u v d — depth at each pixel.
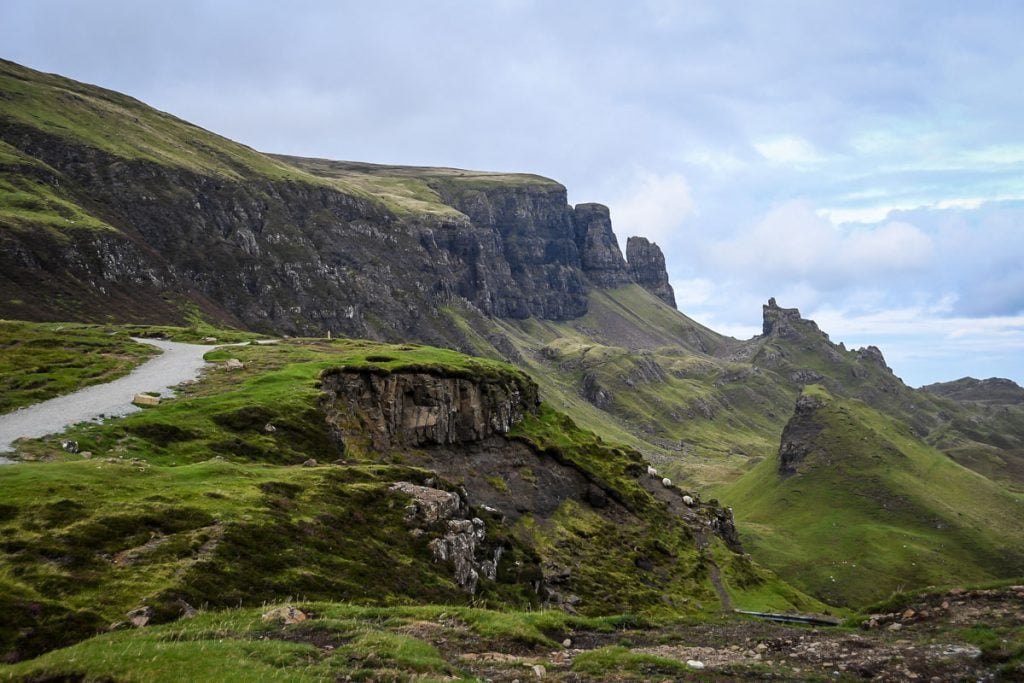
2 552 32.75
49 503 38.25
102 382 86.00
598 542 109.56
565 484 123.19
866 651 30.72
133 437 62.81
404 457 97.19
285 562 40.72
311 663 25.22
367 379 103.06
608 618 37.75
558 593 83.81
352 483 58.59
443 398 111.56
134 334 136.50
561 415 157.38
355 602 40.19
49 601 29.75
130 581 33.34
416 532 54.47
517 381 144.25
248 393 85.75
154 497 42.84
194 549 37.94
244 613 32.19
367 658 25.69
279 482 52.31
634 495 131.50
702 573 115.94
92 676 21.58
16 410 69.19
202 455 63.31
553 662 28.97
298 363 106.19
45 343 105.12
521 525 102.25
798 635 34.47
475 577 56.34
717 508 148.88
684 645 32.81
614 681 26.20
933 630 33.75
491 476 111.75
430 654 27.38
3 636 26.86
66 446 56.19
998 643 29.67
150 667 22.45
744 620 39.84
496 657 28.45
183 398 81.00
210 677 21.98
